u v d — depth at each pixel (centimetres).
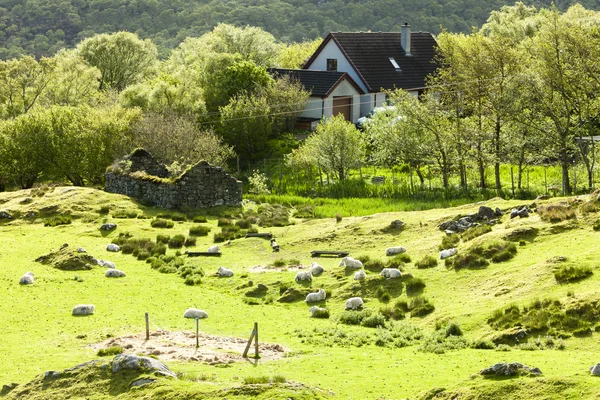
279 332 4097
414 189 7994
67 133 8744
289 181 8644
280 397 2809
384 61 11850
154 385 2977
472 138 7969
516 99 7812
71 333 4006
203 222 6881
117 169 7975
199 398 2859
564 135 7644
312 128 10612
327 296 4769
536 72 7856
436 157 8200
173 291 4981
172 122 8925
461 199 7288
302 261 5572
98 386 3056
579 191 7481
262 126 9819
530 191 7675
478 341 3669
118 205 7206
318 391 2905
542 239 4841
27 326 4138
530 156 7956
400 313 4328
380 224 5959
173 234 6450
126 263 5712
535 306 3872
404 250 5325
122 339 3831
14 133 8825
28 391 3105
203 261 5731
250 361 3475
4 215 6988
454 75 8938
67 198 7288
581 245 4578
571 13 11019
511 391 2712
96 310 4462
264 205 7369
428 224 5741
